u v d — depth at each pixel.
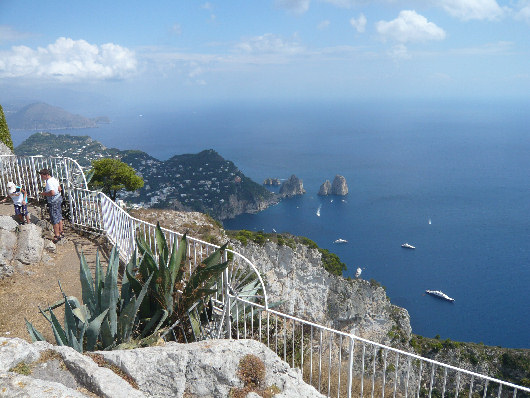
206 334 5.97
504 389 40.94
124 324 5.07
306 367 7.64
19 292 7.30
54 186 9.10
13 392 2.51
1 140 18.09
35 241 8.46
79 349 4.70
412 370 33.81
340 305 44.91
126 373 3.46
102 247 9.33
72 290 7.56
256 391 3.67
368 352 31.20
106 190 23.61
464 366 52.22
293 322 5.29
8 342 3.12
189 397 3.55
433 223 187.88
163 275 5.51
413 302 109.69
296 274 41.47
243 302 5.88
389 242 161.00
